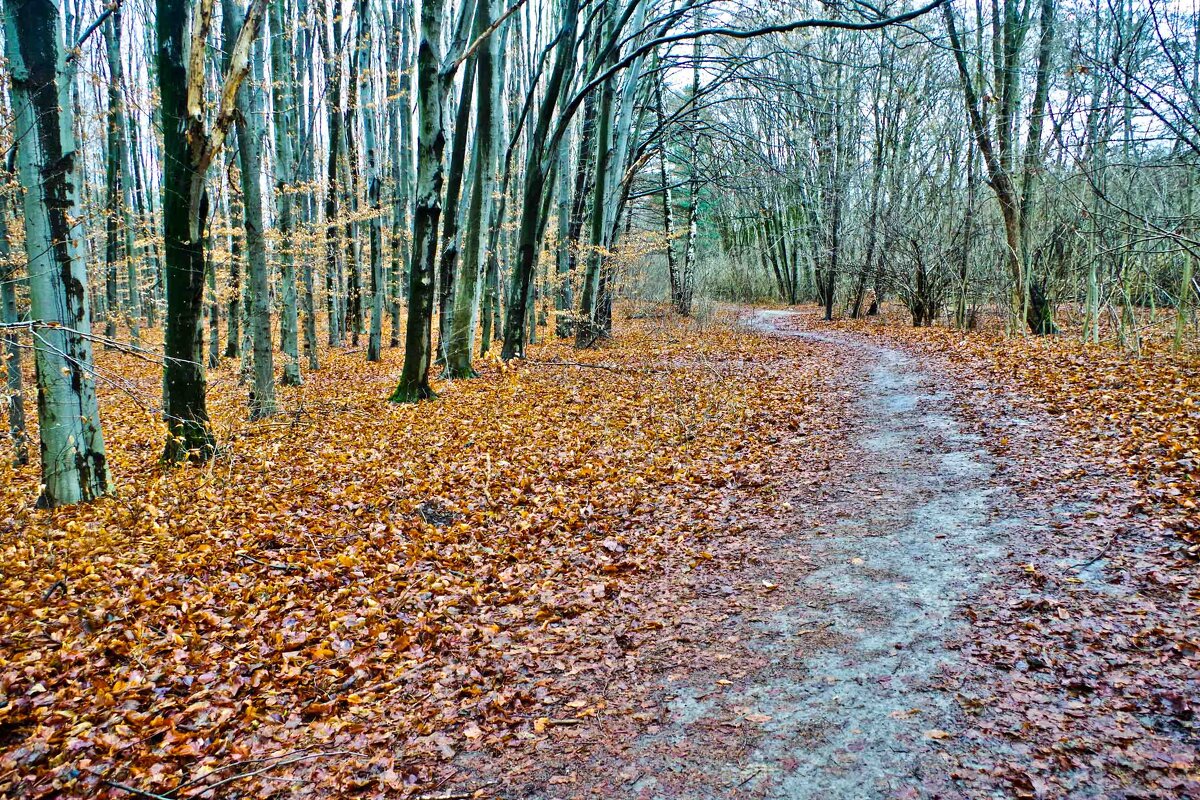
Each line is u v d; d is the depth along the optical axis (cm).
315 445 1114
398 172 2575
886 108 2938
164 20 868
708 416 1193
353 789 353
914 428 1038
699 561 625
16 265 923
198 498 841
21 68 709
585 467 927
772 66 2173
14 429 977
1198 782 295
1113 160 1506
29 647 491
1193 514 563
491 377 1697
